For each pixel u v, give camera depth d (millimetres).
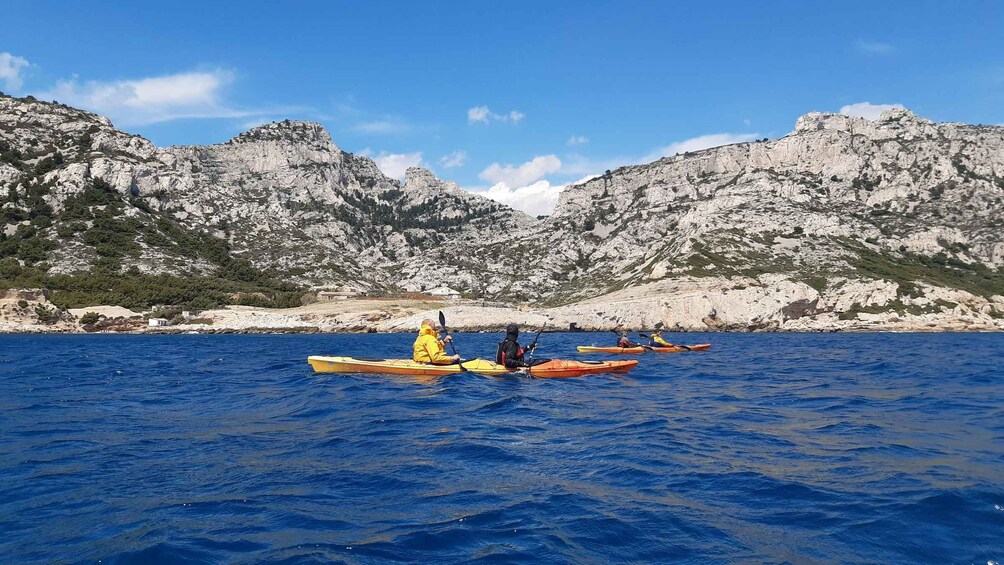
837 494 7969
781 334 78188
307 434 11758
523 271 147375
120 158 122750
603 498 7867
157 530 6840
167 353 39125
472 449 10383
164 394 18062
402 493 8078
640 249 145625
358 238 170750
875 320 88938
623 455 10047
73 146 124312
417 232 189500
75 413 14648
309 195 179500
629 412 14211
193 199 126688
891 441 11195
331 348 46750
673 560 6082
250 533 6758
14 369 26500
